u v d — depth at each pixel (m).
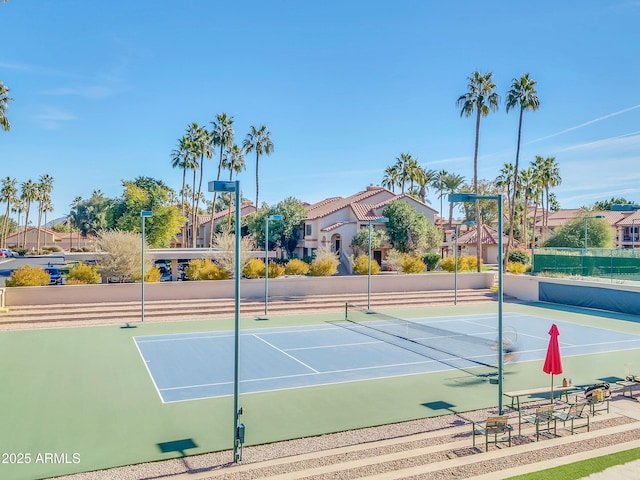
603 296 33.62
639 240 76.94
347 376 17.53
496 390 15.95
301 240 62.09
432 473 9.68
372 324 27.92
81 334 24.39
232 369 18.30
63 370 17.94
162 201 60.56
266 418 13.43
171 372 17.84
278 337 24.19
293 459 10.65
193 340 23.31
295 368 18.52
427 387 16.27
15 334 24.23
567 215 93.75
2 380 16.66
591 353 21.39
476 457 10.55
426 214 59.69
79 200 107.00
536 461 10.30
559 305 35.88
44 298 29.45
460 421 13.22
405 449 11.18
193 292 32.62
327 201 75.50
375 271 40.69
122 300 31.11
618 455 10.47
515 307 34.94
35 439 11.91
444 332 25.81
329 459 10.62
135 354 20.47
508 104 52.66
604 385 14.00
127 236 33.62
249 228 64.75
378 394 15.55
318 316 30.42
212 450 11.32
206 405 14.45
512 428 12.25
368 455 10.84
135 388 15.96
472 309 33.94
